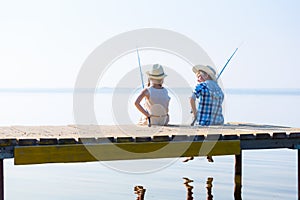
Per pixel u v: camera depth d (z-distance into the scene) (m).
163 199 8.10
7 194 8.59
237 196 7.81
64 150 6.52
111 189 8.89
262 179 9.80
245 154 13.48
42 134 7.07
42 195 8.48
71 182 9.55
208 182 9.45
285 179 9.80
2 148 6.34
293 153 13.66
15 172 10.68
